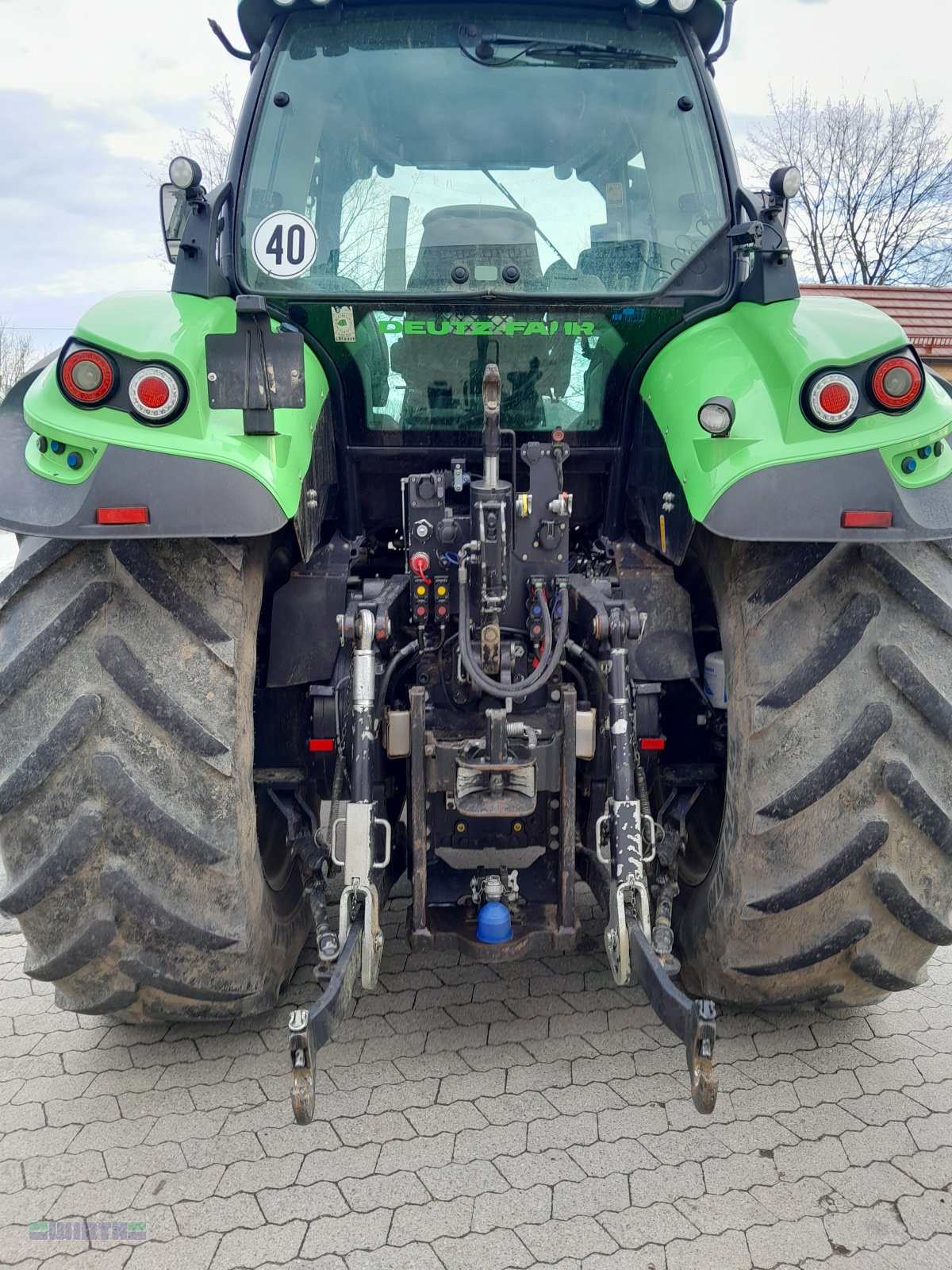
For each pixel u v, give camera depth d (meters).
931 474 2.22
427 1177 2.22
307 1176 2.23
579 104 2.84
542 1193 2.17
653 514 2.68
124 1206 2.16
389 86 2.82
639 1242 2.04
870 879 2.23
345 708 2.55
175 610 2.18
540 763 2.40
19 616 2.18
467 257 2.78
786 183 2.46
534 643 2.43
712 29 3.01
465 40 2.82
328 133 2.83
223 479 2.07
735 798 2.30
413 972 3.08
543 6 2.82
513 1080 2.55
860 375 2.18
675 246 2.82
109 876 2.15
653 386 2.69
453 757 2.39
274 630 2.62
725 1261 1.99
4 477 2.16
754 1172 2.22
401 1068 2.61
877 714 2.15
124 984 2.31
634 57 2.85
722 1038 2.72
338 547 2.73
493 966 3.11
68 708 2.12
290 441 2.27
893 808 2.19
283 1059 2.68
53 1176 2.26
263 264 2.64
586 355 2.83
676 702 2.96
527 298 2.71
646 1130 2.36
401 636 2.73
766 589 2.27
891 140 23.52
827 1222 2.09
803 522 2.13
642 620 2.40
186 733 2.16
